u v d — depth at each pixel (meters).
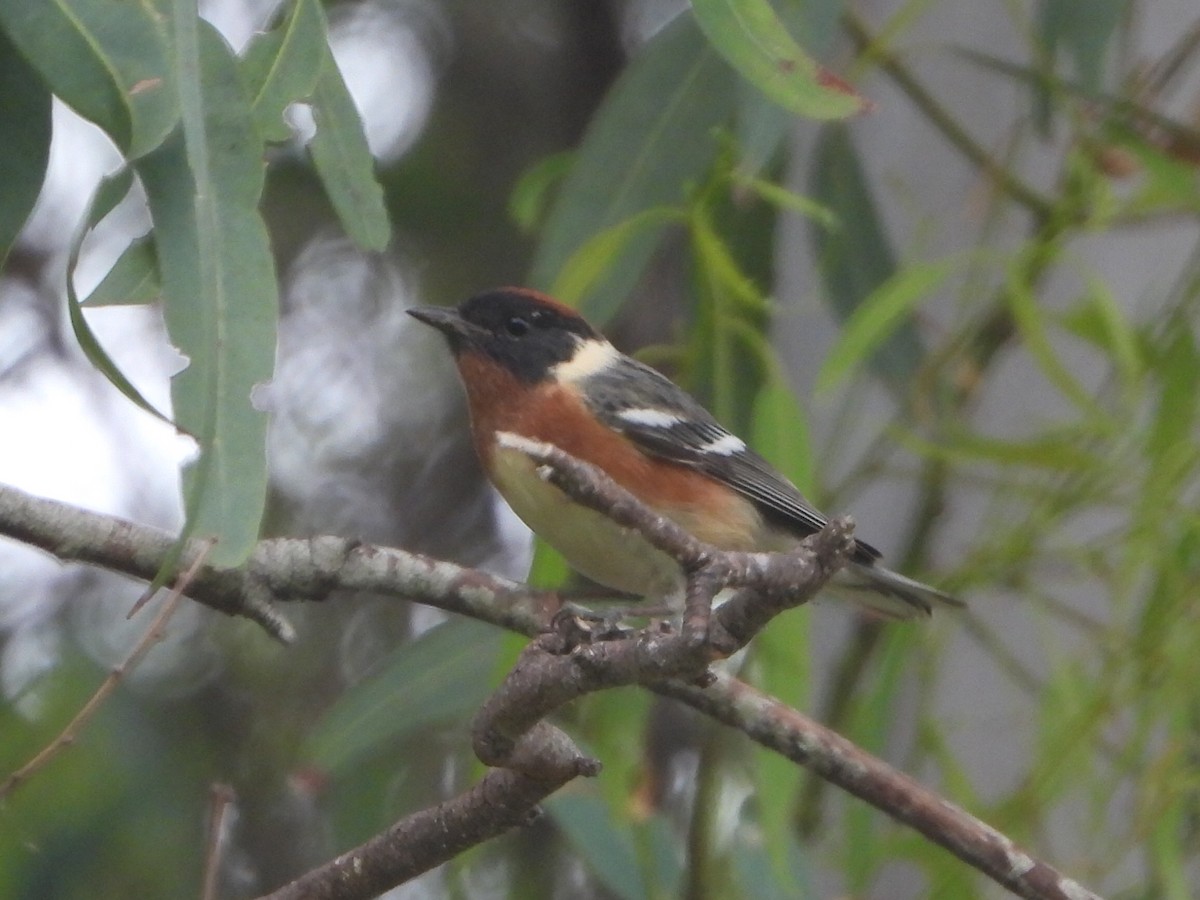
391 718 9.20
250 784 12.34
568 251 9.03
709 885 9.36
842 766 7.41
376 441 13.85
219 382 5.77
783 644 8.61
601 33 14.71
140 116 5.80
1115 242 10.02
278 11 6.87
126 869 11.38
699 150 9.07
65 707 11.44
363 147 6.59
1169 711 8.42
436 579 7.89
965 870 8.80
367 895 6.54
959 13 10.40
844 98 6.59
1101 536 9.45
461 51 14.53
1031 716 9.67
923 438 9.80
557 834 12.46
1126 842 8.52
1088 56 9.27
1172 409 9.02
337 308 13.88
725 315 9.20
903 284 8.80
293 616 12.95
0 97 6.25
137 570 7.22
